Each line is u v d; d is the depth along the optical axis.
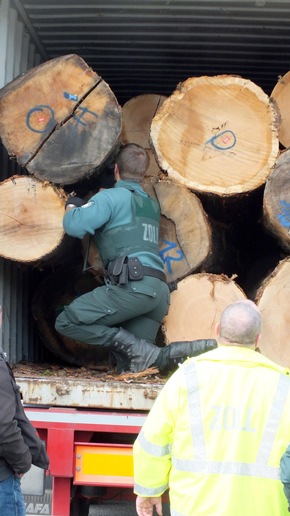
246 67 9.13
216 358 3.73
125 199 5.90
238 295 6.14
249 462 3.48
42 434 5.20
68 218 5.81
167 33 8.20
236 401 3.59
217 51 8.65
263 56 8.77
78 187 6.85
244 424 3.54
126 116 7.63
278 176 6.11
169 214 6.26
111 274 5.84
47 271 7.86
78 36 8.24
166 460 3.71
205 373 3.69
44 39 8.30
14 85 6.15
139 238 5.87
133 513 6.71
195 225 6.24
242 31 8.12
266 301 6.03
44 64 6.12
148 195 6.11
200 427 3.58
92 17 7.75
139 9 7.59
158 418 3.69
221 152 6.25
